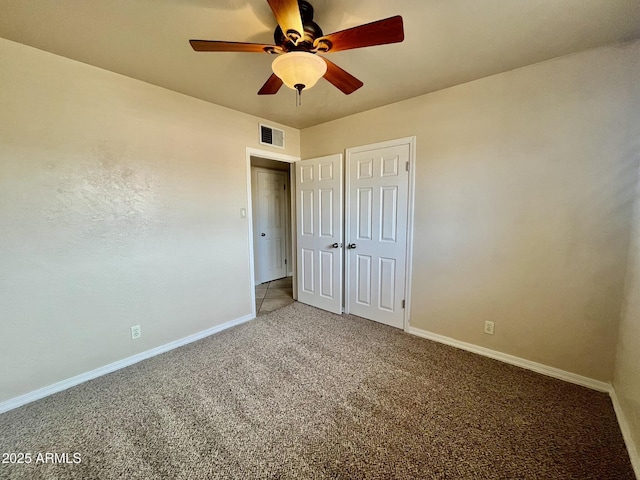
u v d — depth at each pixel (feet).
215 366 7.32
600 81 5.82
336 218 10.69
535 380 6.60
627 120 5.63
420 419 5.40
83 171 6.50
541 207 6.66
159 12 4.70
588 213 6.14
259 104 8.95
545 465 4.42
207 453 4.67
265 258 15.94
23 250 5.85
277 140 10.96
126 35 5.35
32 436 5.07
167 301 8.16
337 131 10.53
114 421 5.41
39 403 5.96
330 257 11.03
